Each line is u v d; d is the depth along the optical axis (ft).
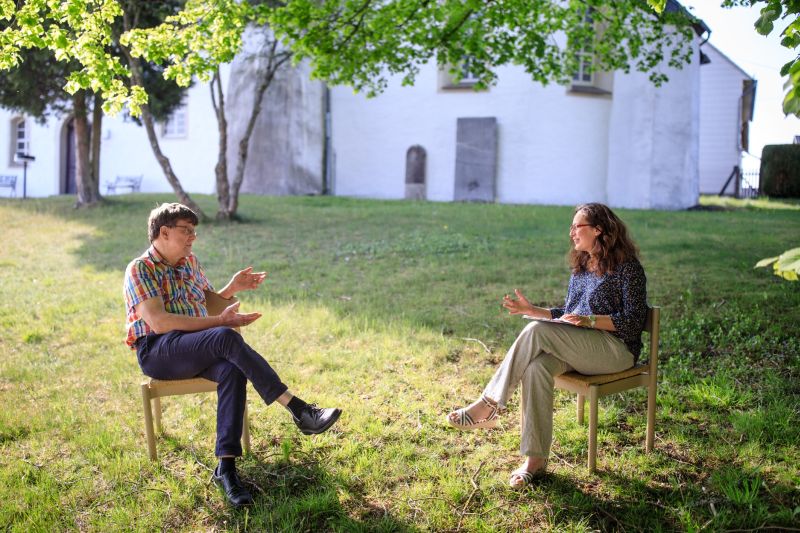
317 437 13.29
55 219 44.96
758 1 11.89
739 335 18.33
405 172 61.00
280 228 40.60
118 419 14.35
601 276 11.94
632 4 30.91
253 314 11.89
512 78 57.41
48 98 46.70
